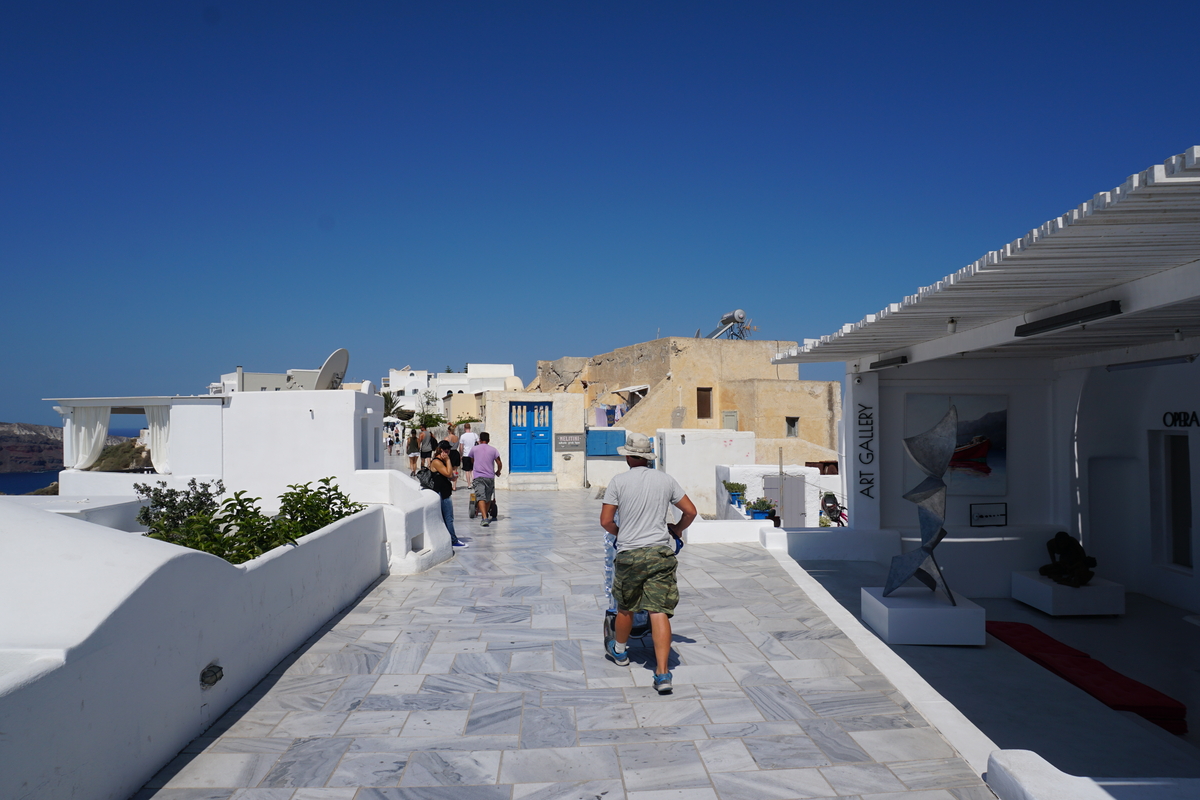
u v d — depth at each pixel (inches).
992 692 225.3
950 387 414.9
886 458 415.8
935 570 282.7
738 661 228.1
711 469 770.8
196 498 391.2
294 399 574.9
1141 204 130.5
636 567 207.8
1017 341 268.7
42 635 133.9
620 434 880.9
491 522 554.3
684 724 182.5
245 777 155.6
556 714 188.2
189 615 171.9
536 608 290.2
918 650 263.1
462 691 203.5
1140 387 406.9
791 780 155.3
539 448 865.5
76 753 130.7
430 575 352.5
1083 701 218.2
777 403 1235.2
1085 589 369.4
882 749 169.8
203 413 576.7
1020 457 416.8
